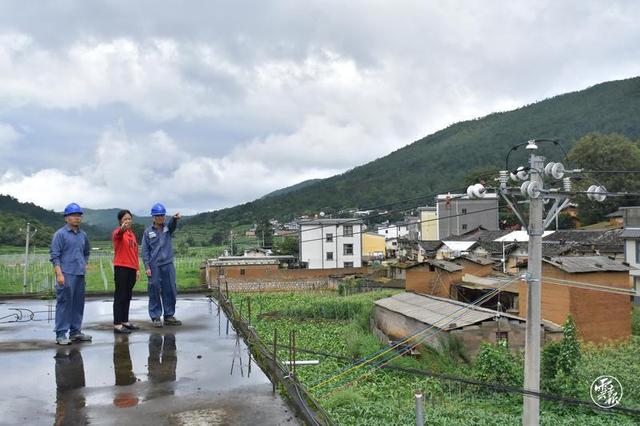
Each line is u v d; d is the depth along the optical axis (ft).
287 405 18.56
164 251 33.01
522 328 70.85
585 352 78.13
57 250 27.37
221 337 29.43
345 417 45.75
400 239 237.86
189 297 48.19
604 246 136.98
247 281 156.87
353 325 96.37
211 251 250.57
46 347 26.66
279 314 108.99
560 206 38.75
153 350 26.16
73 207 27.68
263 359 24.23
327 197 346.33
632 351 78.54
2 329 31.86
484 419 47.65
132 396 19.24
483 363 59.67
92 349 26.27
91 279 149.48
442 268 118.11
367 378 62.75
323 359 70.28
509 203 38.55
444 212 239.71
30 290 117.80
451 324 70.69
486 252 165.78
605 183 203.21
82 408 17.94
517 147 38.73
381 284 145.18
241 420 17.11
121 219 30.55
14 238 200.54
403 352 70.90
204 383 20.86
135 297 47.19
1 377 21.40
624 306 87.92
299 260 196.13
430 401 55.06
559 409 53.36
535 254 37.60
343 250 195.00
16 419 16.92
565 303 86.53
